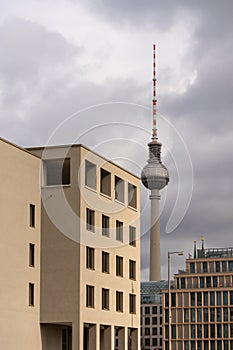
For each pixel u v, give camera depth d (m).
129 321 84.81
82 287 74.00
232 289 193.75
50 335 74.56
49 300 73.88
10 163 68.75
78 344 72.69
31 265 72.06
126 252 85.25
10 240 68.19
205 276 197.50
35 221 73.00
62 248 74.31
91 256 77.25
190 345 194.75
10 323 67.38
